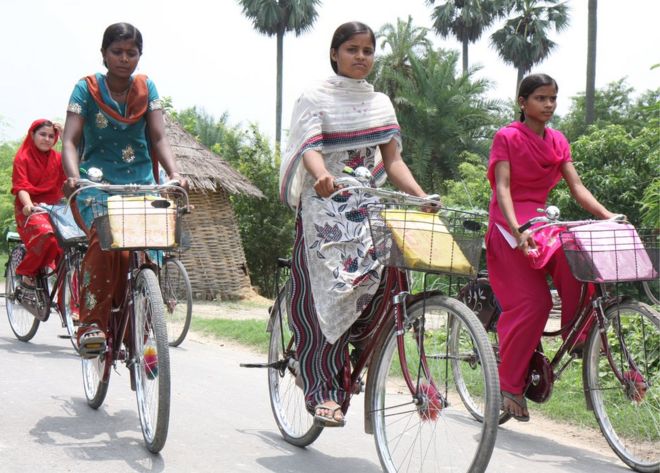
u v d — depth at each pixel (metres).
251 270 18.28
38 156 7.23
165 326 3.92
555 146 4.78
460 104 32.78
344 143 3.96
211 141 35.91
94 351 4.43
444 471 3.80
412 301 3.62
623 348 4.37
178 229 4.17
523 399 4.65
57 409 4.89
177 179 4.34
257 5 42.78
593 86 25.45
